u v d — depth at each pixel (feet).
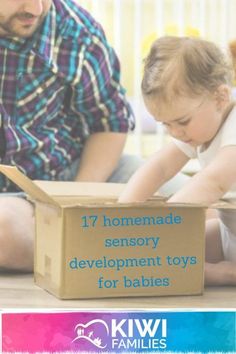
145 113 11.75
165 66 6.22
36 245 6.05
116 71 8.52
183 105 6.20
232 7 11.64
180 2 11.57
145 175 6.89
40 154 7.97
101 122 8.48
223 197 6.41
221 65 6.35
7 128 7.70
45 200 5.67
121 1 11.51
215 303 5.47
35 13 7.30
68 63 7.99
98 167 8.34
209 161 6.54
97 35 8.23
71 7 8.25
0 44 7.61
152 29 11.73
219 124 6.36
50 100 8.00
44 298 5.57
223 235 6.48
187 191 5.99
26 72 7.78
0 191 7.82
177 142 6.89
